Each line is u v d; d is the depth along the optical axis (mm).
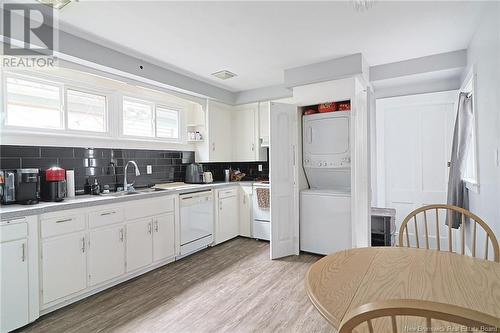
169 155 3932
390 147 3717
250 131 4469
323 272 1194
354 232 3105
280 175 3436
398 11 2094
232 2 1949
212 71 3482
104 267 2469
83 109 2881
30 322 1957
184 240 3348
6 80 2277
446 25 2322
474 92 2400
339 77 3064
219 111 4387
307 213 3547
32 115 2461
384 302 633
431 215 3494
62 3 1920
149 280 2748
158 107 3787
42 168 2516
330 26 2328
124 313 2135
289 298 2355
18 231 1903
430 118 3467
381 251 1456
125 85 3238
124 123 3326
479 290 988
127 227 2676
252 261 3285
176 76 3475
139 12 2061
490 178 2068
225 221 4066
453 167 2992
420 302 610
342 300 952
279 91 4105
